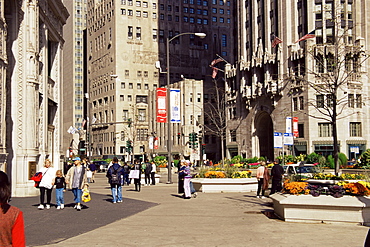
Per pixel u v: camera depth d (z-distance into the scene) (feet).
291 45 207.31
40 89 105.09
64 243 38.09
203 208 62.18
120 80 363.35
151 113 362.94
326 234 41.24
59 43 130.41
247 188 89.86
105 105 381.60
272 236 40.40
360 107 196.44
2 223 15.61
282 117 213.46
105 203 70.38
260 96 228.63
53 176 63.36
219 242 37.78
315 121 196.03
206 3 397.80
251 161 192.54
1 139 78.43
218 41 400.67
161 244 37.14
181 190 84.64
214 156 343.67
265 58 222.89
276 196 52.80
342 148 193.77
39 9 99.09
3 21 77.71
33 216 55.47
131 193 90.07
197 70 388.57
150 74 374.22
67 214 57.26
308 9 200.23
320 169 102.99
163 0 381.81
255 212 57.41
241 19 251.60
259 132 238.07
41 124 103.96
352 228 44.57
